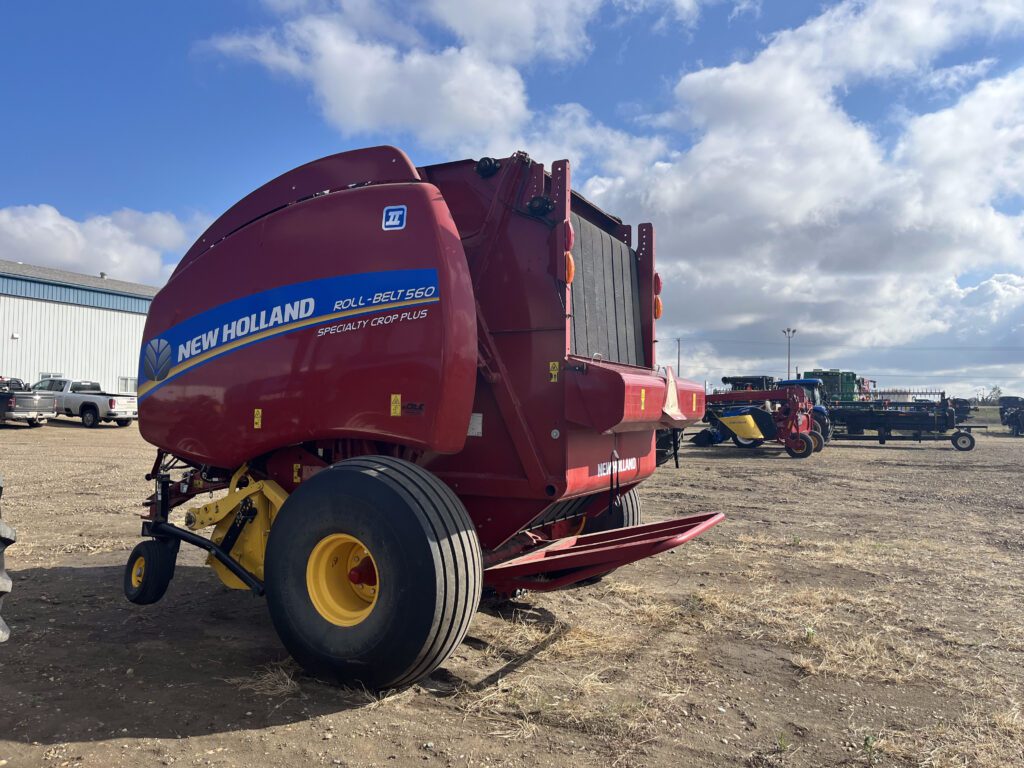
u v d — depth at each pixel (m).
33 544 7.24
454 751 3.03
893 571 6.61
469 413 3.89
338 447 4.29
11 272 33.12
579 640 4.52
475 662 4.11
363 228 4.11
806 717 3.48
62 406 27.56
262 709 3.40
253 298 4.44
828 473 16.30
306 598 3.69
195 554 7.03
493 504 4.31
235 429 4.46
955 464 18.86
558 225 4.17
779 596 5.64
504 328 4.30
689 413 5.34
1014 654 4.42
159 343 4.95
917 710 3.59
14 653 4.13
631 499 5.99
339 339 4.05
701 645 4.50
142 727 3.19
